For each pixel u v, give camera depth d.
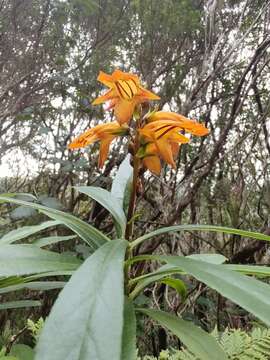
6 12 4.26
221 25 4.46
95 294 0.71
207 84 3.99
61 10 4.39
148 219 3.68
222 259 1.37
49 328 0.66
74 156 4.42
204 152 3.98
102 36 4.70
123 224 1.19
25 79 4.41
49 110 4.56
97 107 4.38
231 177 4.49
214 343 0.90
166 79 4.40
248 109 4.46
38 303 1.38
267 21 4.13
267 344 1.41
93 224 3.86
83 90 4.65
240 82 3.76
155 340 3.32
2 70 4.37
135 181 1.15
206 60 4.10
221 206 4.36
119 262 0.80
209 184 4.34
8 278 1.08
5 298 3.34
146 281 1.13
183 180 3.71
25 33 4.41
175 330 0.92
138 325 2.95
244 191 4.45
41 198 3.11
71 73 4.64
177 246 4.03
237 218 4.11
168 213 3.48
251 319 3.45
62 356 0.63
